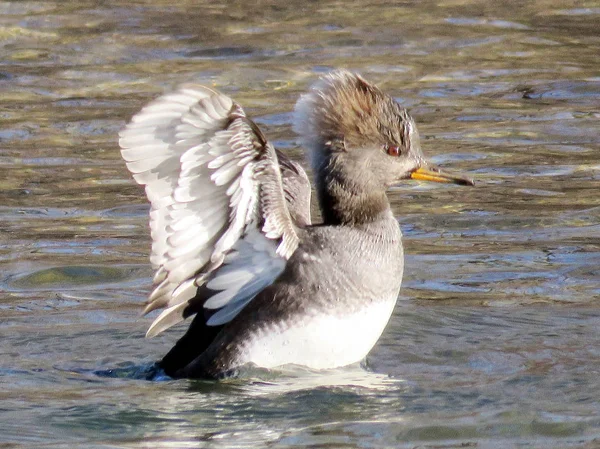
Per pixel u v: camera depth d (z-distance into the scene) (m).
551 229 15.80
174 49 25.23
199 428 9.79
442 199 17.19
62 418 9.99
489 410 10.16
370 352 11.72
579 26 26.97
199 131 9.41
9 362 11.45
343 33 26.42
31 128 20.45
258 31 26.56
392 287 11.08
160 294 10.28
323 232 10.93
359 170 11.23
